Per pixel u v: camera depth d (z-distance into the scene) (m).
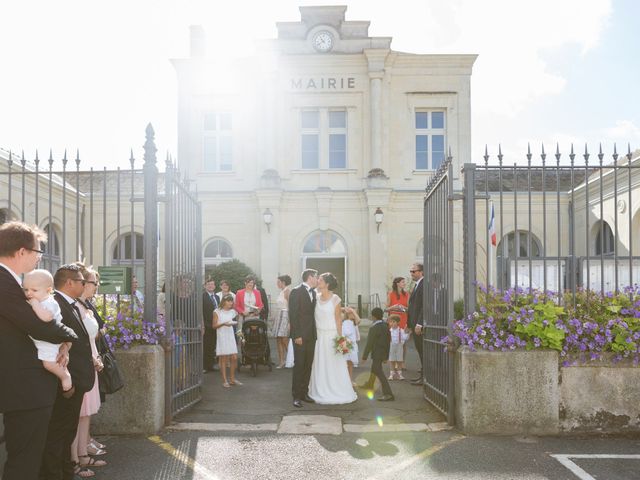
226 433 6.29
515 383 6.14
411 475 5.00
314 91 22.20
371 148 21.98
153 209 6.58
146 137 6.65
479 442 5.91
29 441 3.77
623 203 16.81
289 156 22.27
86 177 22.12
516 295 6.41
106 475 5.01
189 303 7.66
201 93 22.48
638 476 4.94
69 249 18.45
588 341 6.23
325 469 5.16
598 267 12.05
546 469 5.12
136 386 6.20
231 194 22.08
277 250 21.67
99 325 5.34
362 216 21.91
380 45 22.09
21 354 3.74
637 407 6.11
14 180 13.88
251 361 10.62
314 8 22.28
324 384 8.09
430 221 7.94
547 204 20.81
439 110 22.53
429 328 7.89
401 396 8.56
